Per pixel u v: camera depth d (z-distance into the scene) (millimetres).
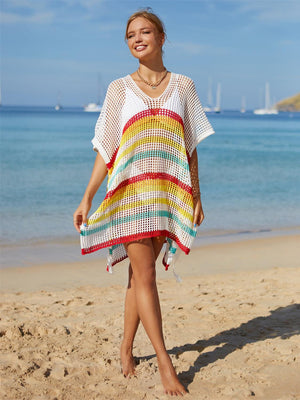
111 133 2846
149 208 2814
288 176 18750
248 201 13219
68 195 13547
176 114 2840
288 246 8359
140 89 2842
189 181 2877
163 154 2824
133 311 3096
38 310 4777
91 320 4391
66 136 42125
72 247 8125
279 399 2695
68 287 5883
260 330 3947
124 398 2801
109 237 2871
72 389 2924
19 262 7133
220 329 4008
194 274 6520
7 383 2992
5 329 3939
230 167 21953
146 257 2859
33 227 9602
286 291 5355
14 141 35531
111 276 6449
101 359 3352
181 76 2975
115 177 2791
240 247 8266
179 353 3461
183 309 4645
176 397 2775
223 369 3125
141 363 3225
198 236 9156
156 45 2857
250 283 5867
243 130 65562
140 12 2857
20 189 14555
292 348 3467
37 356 3449
